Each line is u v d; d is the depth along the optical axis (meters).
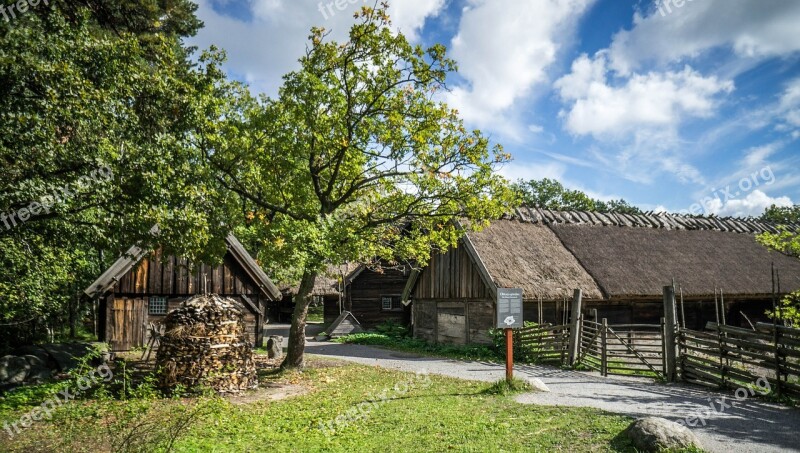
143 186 10.39
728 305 24.81
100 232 11.20
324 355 19.86
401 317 30.27
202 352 11.95
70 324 23.02
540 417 9.09
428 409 10.07
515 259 21.06
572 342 16.17
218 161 13.81
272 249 13.06
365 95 14.29
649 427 7.17
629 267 22.67
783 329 10.56
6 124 9.99
